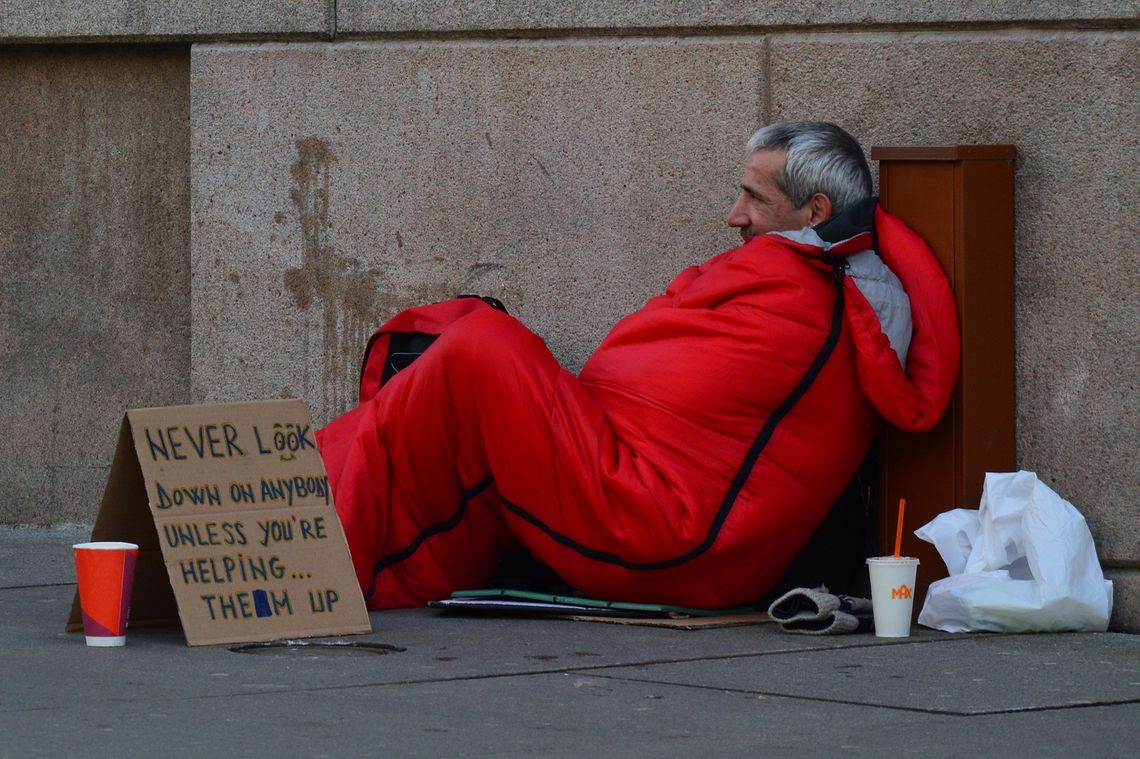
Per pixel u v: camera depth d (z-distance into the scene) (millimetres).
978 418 7641
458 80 9289
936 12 8039
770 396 7355
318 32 9594
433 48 9344
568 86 9016
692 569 7367
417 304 9445
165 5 9984
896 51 8164
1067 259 7707
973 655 6703
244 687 5895
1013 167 7809
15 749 4914
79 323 10648
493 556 8008
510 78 9164
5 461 10789
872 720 5434
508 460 7484
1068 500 7715
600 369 7664
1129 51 7590
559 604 7547
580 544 7426
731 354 7340
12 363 10766
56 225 10664
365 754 4887
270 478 6992
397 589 7891
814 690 5938
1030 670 6383
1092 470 7676
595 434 7355
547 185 9102
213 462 6906
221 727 5234
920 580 7688
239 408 6996
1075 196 7691
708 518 7281
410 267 9453
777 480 7379
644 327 7613
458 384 7574
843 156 7758
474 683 6008
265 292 9797
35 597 8156
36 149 10680
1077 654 6762
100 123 10531
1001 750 5027
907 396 7410
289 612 6918
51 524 10758
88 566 6699
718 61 8633
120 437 6805
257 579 6895
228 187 9852
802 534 7523
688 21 8695
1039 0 7793
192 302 9969
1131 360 7602
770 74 8523
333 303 9648
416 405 7684
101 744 4988
